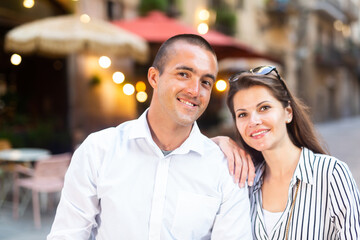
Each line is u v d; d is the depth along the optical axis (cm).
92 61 887
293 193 165
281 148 171
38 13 746
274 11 1878
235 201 164
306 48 2248
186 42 154
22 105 802
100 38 553
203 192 161
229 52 780
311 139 181
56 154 734
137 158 162
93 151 164
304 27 2258
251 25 1711
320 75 2517
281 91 168
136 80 1019
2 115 770
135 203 158
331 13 2467
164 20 748
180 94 152
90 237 171
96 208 165
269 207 173
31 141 699
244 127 169
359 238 149
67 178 166
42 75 859
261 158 190
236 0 1599
